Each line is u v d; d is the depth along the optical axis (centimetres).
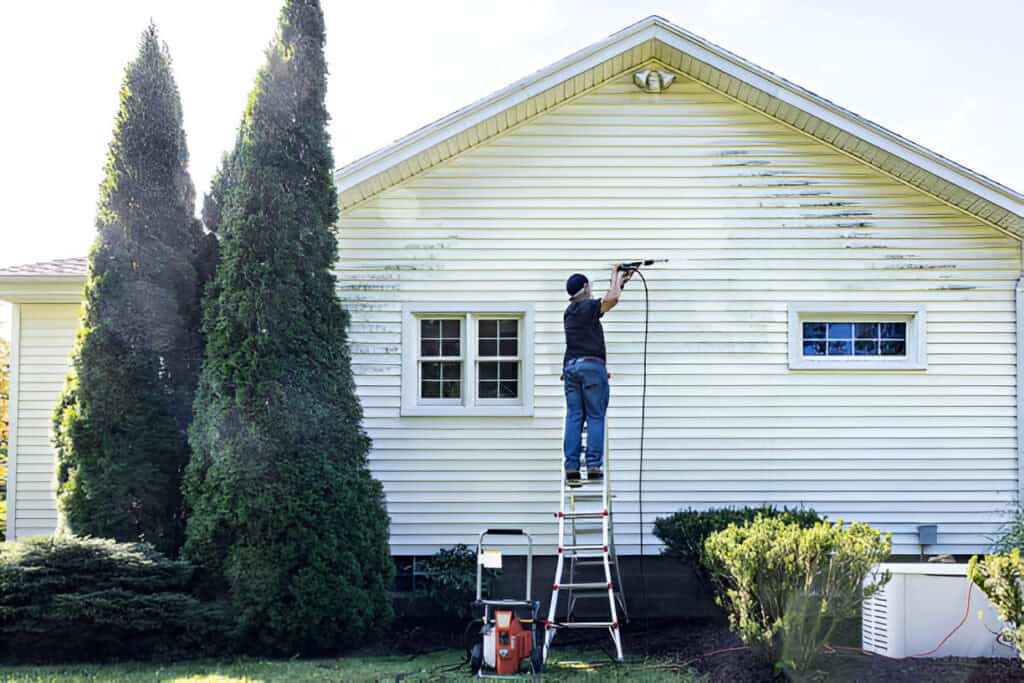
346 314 984
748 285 1108
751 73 1062
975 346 1106
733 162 1116
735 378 1100
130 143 1040
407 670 827
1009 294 1110
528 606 832
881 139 1062
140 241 1024
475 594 1036
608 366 1098
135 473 982
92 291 1011
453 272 1105
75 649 872
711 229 1112
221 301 931
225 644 890
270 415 906
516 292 1104
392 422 1094
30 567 848
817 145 1119
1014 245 1112
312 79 979
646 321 1100
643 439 1094
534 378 1096
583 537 1074
